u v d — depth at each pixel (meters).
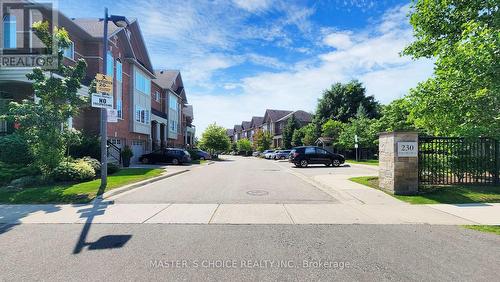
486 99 10.30
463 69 9.79
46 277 3.77
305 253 4.60
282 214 7.16
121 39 24.28
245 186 12.02
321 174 17.36
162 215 7.04
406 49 14.23
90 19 24.89
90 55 20.78
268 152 51.38
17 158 13.02
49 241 5.18
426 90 11.94
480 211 7.44
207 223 6.34
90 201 8.67
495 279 3.71
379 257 4.44
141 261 4.28
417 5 13.38
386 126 30.16
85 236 5.45
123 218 6.76
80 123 20.31
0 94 16.41
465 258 4.41
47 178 11.42
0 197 9.04
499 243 5.09
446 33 13.17
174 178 15.05
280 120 67.75
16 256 4.48
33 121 11.07
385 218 6.79
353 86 46.78
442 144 10.54
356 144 32.38
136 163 27.67
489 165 10.46
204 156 43.22
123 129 24.73
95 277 3.76
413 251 4.70
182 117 48.53
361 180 12.91
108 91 10.80
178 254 4.55
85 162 13.70
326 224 6.29
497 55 9.10
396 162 9.62
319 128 47.34
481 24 10.94
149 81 30.38
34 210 7.59
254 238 5.32
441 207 7.91
